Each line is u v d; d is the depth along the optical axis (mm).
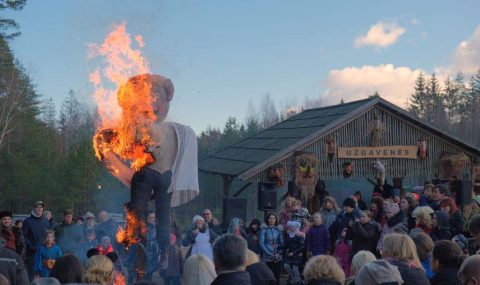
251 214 34500
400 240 5520
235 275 4531
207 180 39312
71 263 4773
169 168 8461
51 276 4766
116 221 13055
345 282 5609
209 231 13234
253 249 13781
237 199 15641
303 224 13945
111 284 4801
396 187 19547
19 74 37625
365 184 26531
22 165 32875
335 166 18734
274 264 13352
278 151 17922
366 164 19078
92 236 12203
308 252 12852
